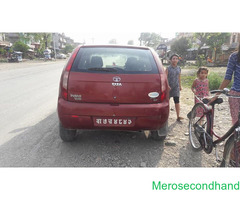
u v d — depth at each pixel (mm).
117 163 3123
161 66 3428
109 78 3137
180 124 4789
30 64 28734
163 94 3254
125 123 3197
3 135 4059
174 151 3506
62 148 3525
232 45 26047
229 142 2602
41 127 4465
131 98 3158
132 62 3344
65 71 3227
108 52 3504
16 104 6453
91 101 3152
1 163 3084
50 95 7844
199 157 3340
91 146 3607
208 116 3219
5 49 40219
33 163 3092
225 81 2961
